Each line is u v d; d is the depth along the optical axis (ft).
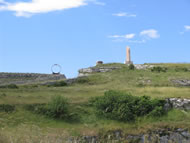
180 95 106.01
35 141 60.23
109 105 94.17
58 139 67.77
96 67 182.09
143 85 138.00
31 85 134.31
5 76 164.55
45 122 85.61
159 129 85.46
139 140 81.25
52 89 117.39
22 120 84.89
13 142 57.31
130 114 91.35
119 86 134.31
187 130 86.48
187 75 156.66
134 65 185.47
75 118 90.02
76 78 152.66
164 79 148.05
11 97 98.89
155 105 96.53
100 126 86.48
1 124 80.43
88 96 107.24
